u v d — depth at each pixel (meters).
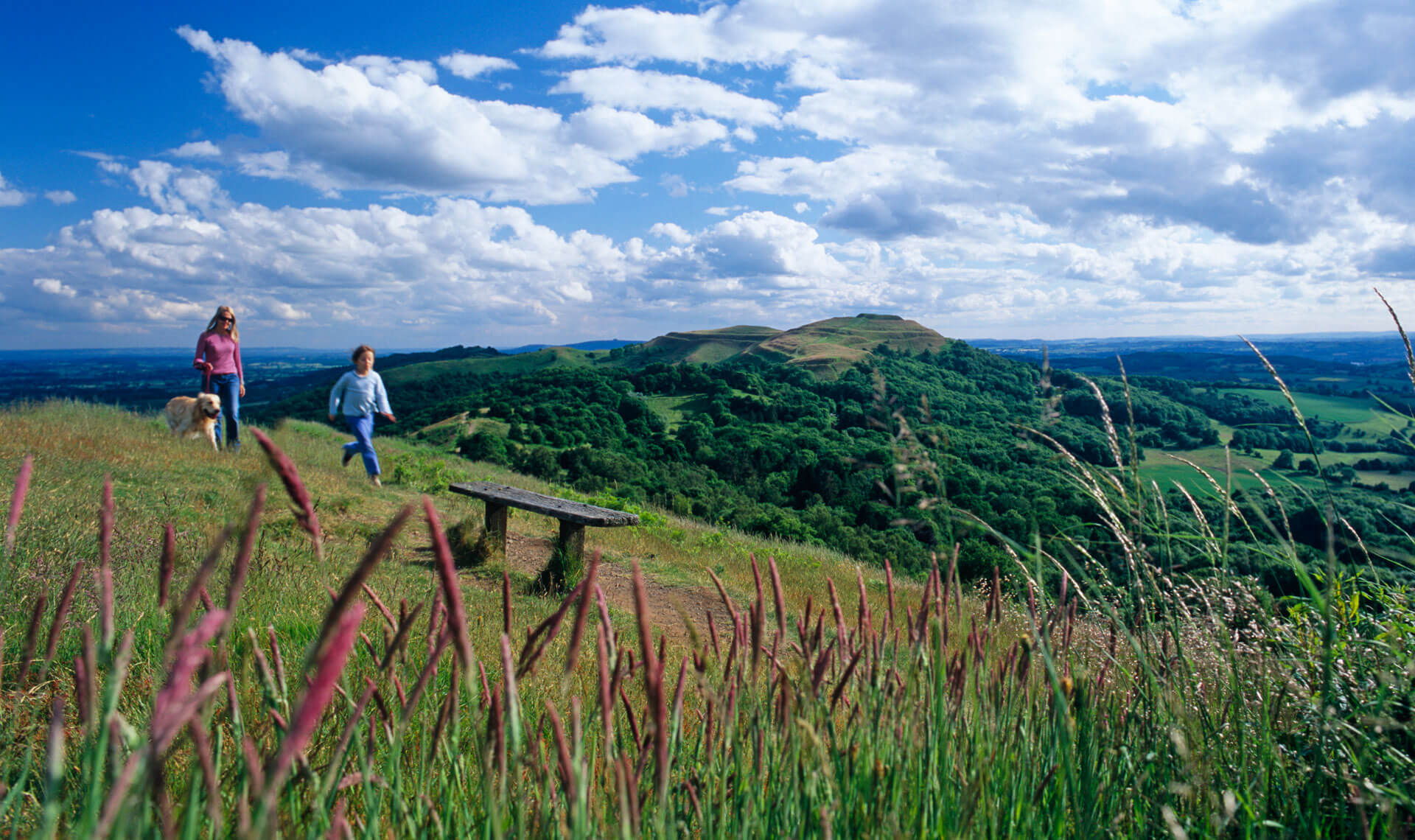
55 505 5.15
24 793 1.48
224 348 9.64
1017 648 1.54
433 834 1.17
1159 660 1.60
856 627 1.40
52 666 2.70
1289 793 1.49
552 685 2.77
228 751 1.32
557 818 1.13
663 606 6.33
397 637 0.94
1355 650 1.66
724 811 1.25
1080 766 1.46
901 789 1.24
